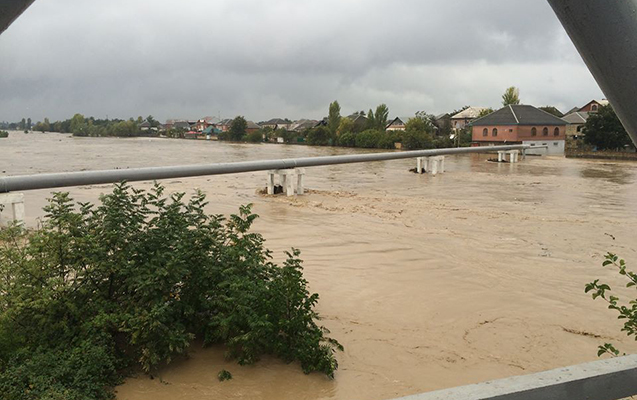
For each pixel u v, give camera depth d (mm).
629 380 1103
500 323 6070
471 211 13906
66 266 4730
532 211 14102
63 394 3721
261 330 4652
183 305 4855
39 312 4410
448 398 972
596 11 706
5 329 4273
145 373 4434
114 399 4031
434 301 6742
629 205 15438
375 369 4840
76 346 4293
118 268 4672
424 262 8664
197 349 4914
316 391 4371
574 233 11242
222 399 4156
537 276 7996
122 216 4969
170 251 4945
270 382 4445
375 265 8391
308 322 5305
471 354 5246
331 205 14539
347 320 6004
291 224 11664
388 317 6152
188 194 16250
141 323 4379
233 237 5418
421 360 5070
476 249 9633
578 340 5660
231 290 4852
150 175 13812
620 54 720
